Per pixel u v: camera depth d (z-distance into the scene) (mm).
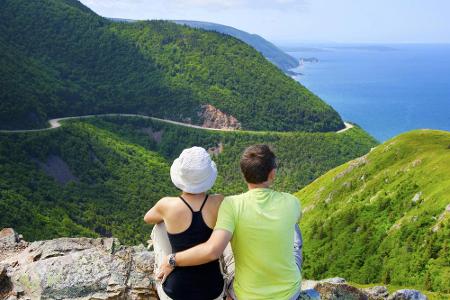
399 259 93312
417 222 99000
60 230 129750
